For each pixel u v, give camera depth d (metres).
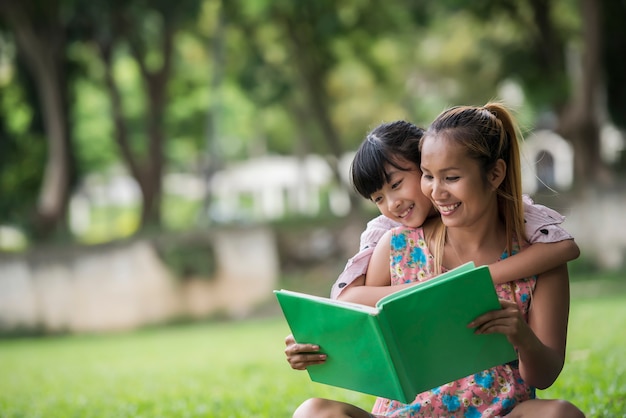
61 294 18.22
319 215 22.69
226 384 7.20
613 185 17.98
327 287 18.73
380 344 2.58
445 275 2.62
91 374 9.39
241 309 18.31
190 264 18.23
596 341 7.72
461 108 2.88
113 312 18.09
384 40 24.45
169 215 38.59
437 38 26.66
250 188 38.97
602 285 15.56
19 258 18.30
